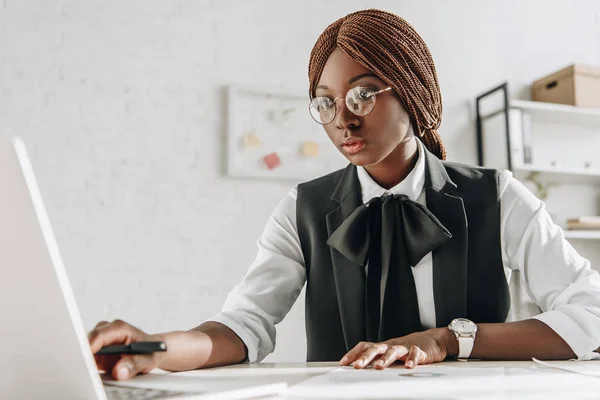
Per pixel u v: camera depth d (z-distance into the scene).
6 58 2.72
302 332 2.91
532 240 1.12
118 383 0.65
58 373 0.49
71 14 2.83
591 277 1.05
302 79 3.15
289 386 0.65
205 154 2.94
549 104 3.22
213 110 2.98
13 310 0.47
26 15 2.76
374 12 1.00
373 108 0.97
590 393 0.58
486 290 1.11
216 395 0.56
